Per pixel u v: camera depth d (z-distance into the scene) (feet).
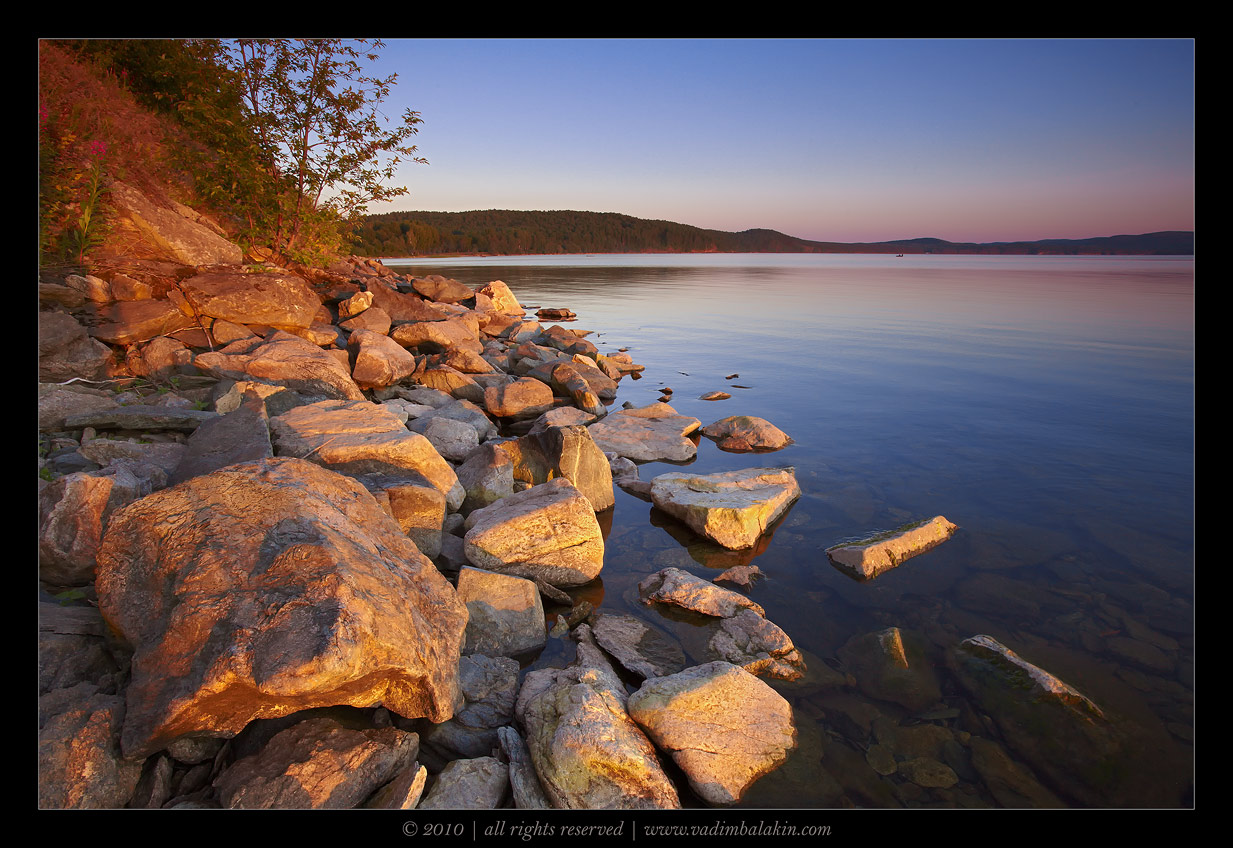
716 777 12.44
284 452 20.59
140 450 19.17
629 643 17.16
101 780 10.12
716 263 377.30
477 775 11.78
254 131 41.47
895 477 30.50
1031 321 88.02
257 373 28.12
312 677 9.82
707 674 14.23
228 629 10.56
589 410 40.37
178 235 33.30
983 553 23.03
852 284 172.24
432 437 28.37
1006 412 41.88
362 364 33.96
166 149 41.50
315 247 45.52
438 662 12.79
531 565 19.61
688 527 24.71
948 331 79.10
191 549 11.92
